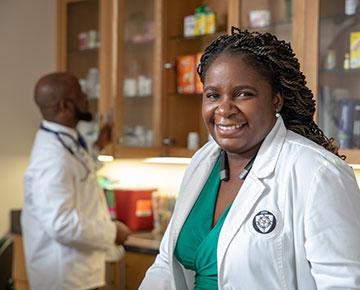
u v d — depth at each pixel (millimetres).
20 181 4148
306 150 1363
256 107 1386
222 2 3541
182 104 3623
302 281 1322
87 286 2807
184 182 1590
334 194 1280
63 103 2828
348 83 2799
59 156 2713
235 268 1361
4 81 4051
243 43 1396
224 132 1413
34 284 2828
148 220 3729
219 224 1436
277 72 1412
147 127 3617
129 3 3732
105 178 3896
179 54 3617
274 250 1328
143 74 3662
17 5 4121
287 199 1338
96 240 2746
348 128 2760
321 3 2771
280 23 3016
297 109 1484
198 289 1476
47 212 2670
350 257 1247
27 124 4188
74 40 4047
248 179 1410
